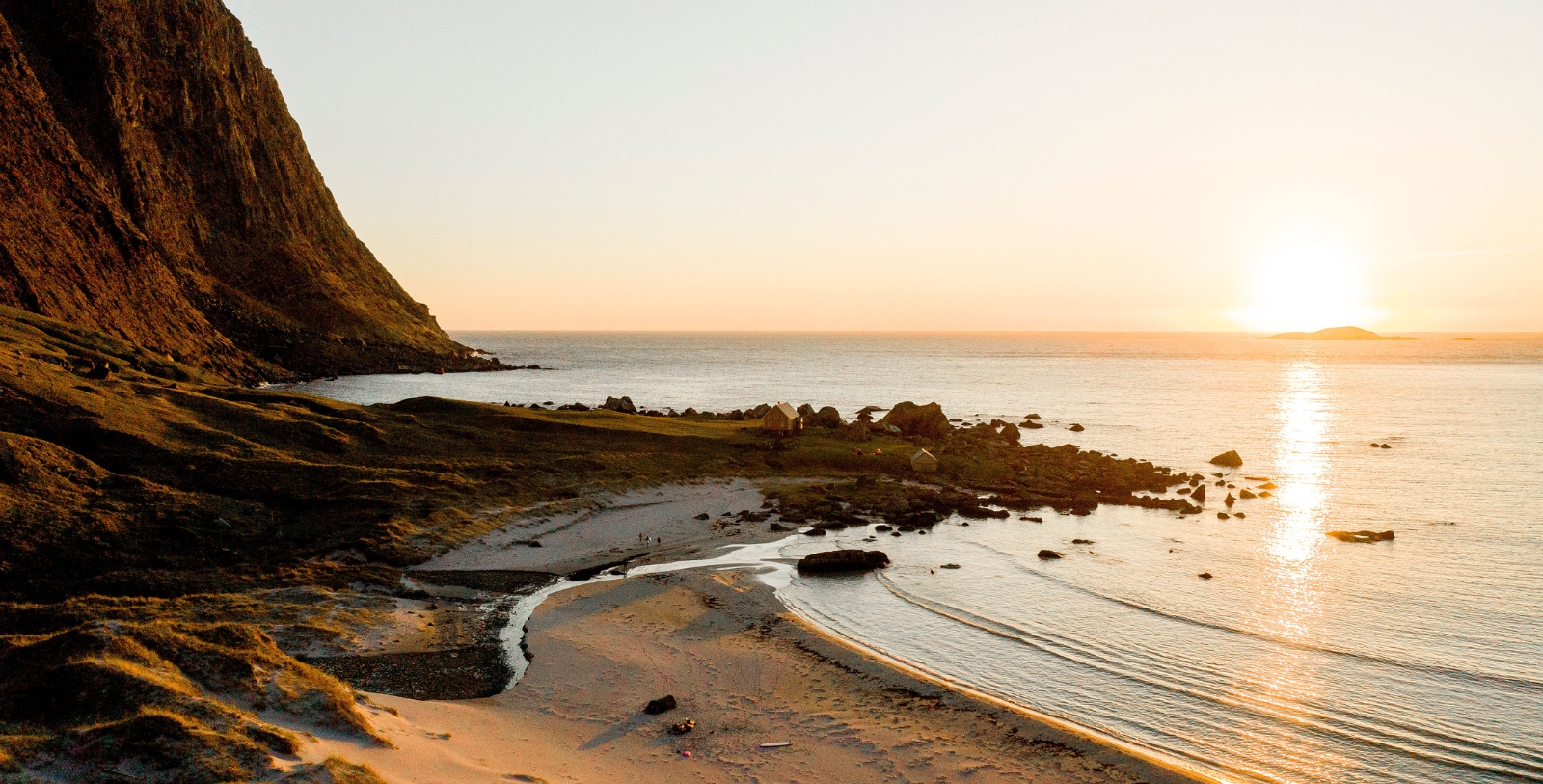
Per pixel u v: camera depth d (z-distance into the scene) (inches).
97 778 692.7
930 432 3358.8
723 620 1412.4
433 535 1775.3
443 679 1145.4
